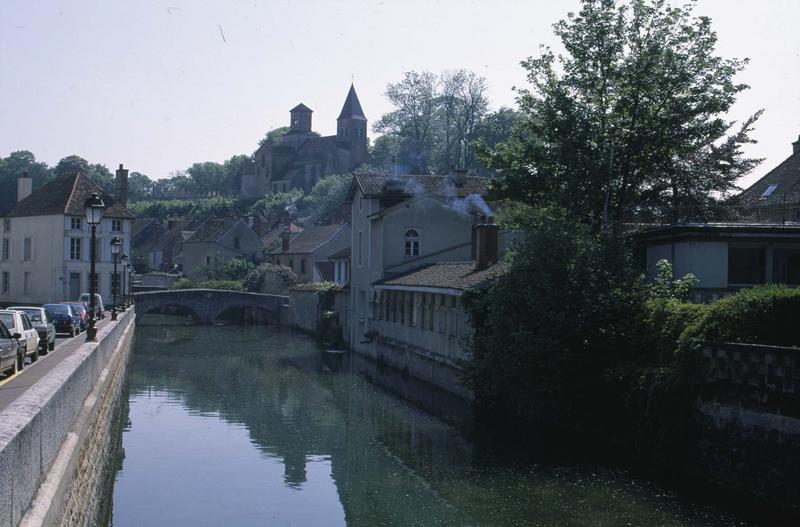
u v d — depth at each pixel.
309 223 111.50
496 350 24.45
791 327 17.27
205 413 29.20
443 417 28.02
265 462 21.88
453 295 30.53
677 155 31.75
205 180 193.25
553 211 28.36
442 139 88.88
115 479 20.25
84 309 40.91
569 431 23.16
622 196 31.66
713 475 17.28
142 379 38.03
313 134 157.62
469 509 16.94
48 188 68.31
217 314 71.94
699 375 17.91
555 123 31.23
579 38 31.02
